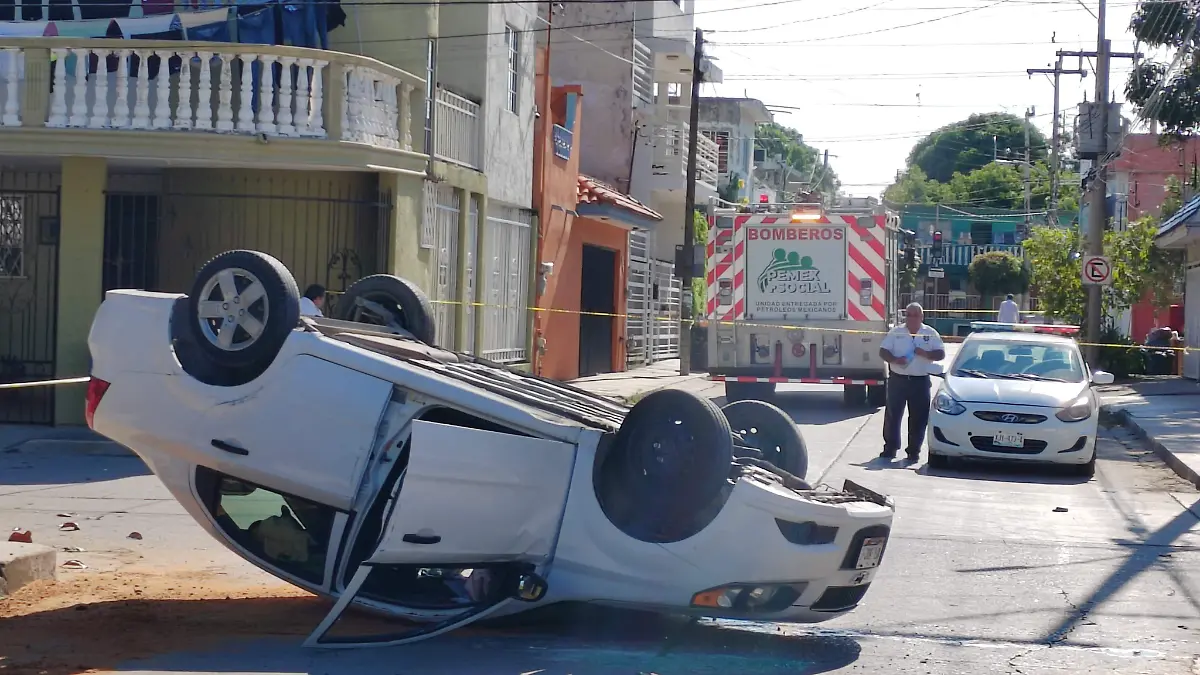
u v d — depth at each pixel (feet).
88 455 48.83
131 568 29.01
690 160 99.14
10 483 41.70
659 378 93.35
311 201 56.95
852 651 23.20
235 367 22.36
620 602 21.72
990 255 212.84
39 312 59.31
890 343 52.54
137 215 58.23
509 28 73.82
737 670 21.57
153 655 21.43
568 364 87.66
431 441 20.38
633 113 107.76
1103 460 55.11
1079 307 109.60
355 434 21.89
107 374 23.04
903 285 201.67
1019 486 46.39
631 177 107.86
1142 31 91.56
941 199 260.62
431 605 22.71
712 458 21.08
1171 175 142.92
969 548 33.76
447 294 64.95
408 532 20.54
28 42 51.88
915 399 52.29
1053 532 36.58
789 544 21.26
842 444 57.26
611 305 98.63
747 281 71.56
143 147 52.13
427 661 21.42
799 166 297.74
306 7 57.77
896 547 33.65
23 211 59.57
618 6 106.42
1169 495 44.55
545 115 79.97
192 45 51.98
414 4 61.00
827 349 70.90
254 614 24.59
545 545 21.84
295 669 20.79
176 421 22.67
